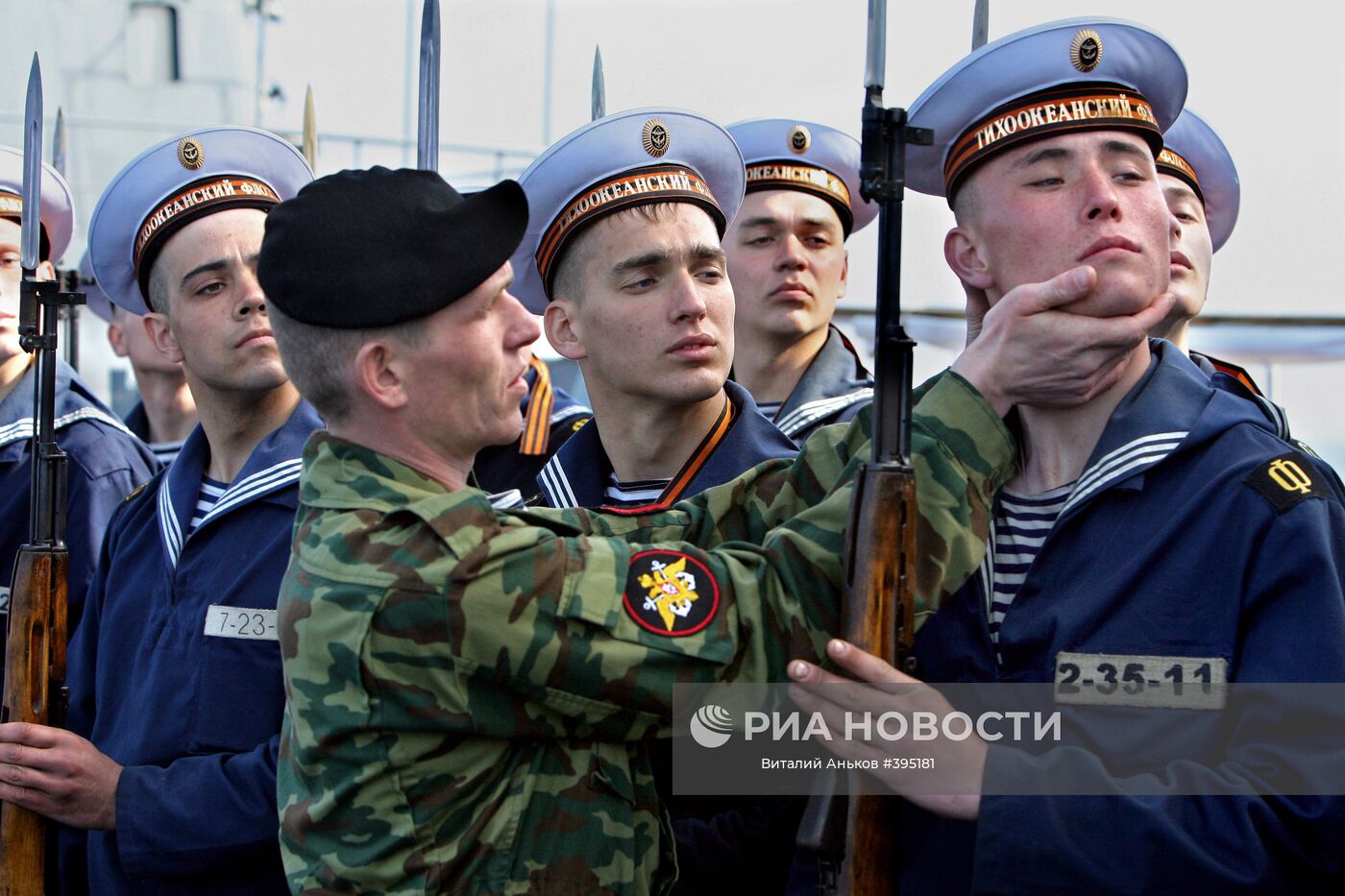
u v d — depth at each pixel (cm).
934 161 223
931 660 207
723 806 239
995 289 213
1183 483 199
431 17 235
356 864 189
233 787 247
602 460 279
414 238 200
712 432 268
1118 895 178
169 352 296
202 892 251
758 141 347
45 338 265
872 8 186
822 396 337
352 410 205
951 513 191
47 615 263
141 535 288
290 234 204
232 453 288
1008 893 182
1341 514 191
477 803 192
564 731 194
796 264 342
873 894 185
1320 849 178
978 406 194
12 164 350
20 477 337
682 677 188
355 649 187
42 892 259
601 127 266
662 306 259
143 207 289
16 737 255
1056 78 206
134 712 269
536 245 278
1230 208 301
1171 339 273
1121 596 195
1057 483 211
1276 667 184
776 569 195
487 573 187
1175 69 212
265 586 261
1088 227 198
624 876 195
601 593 188
